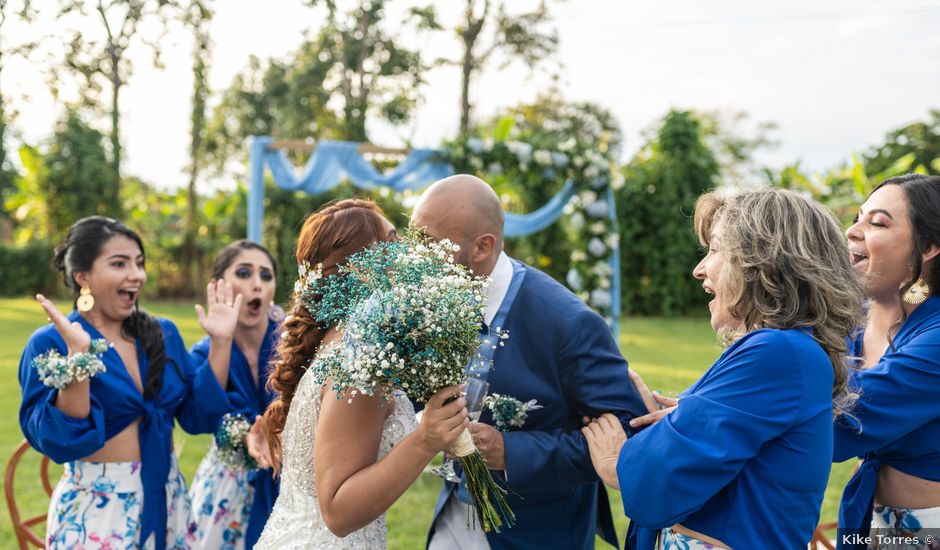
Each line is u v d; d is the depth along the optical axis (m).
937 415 2.13
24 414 2.79
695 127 20.23
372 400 1.82
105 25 23.66
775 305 1.78
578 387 2.43
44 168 24.91
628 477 1.81
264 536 2.07
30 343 2.89
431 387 1.74
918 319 2.29
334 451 1.81
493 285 2.51
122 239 3.01
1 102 13.27
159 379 3.06
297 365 2.14
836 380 1.83
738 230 1.82
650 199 20.19
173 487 3.05
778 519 1.71
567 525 2.56
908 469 2.23
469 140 10.72
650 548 1.99
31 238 25.12
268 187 14.91
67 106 22.81
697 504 1.72
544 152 10.92
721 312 1.90
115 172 25.75
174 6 24.48
